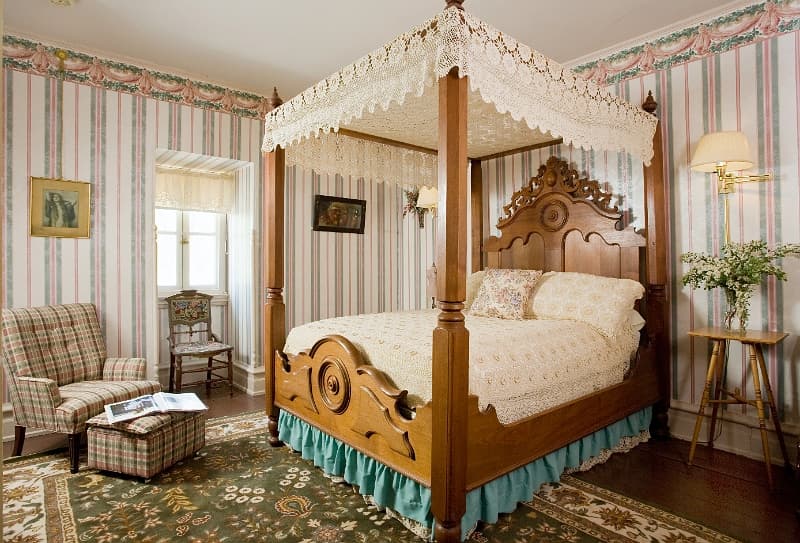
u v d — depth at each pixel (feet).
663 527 7.63
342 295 17.81
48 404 9.67
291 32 11.92
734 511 8.09
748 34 10.52
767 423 10.21
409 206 18.13
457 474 6.88
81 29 11.80
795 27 9.94
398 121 11.04
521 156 14.44
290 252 16.40
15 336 10.43
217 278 17.52
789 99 10.01
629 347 10.66
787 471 9.57
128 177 13.50
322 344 9.49
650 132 10.92
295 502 8.43
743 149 9.73
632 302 10.82
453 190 6.79
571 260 13.10
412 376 8.00
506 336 9.05
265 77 14.64
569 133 8.69
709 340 11.10
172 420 9.66
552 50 12.76
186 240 16.90
